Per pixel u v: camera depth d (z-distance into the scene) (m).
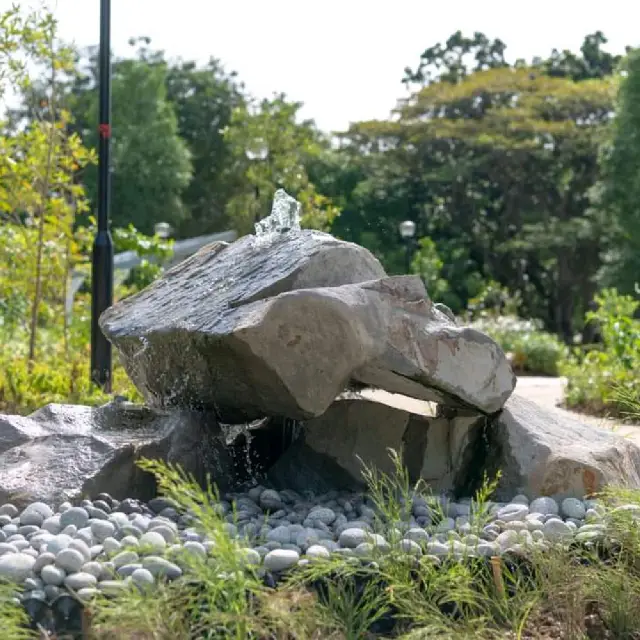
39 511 4.39
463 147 42.75
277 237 5.77
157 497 4.89
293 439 5.88
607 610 3.74
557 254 40.78
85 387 9.14
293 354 4.66
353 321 4.74
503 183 42.41
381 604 3.63
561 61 51.22
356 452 5.54
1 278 12.00
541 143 41.72
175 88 52.28
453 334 5.06
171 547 3.62
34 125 11.84
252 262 5.55
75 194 11.96
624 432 8.16
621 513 4.19
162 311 5.70
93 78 49.12
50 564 3.61
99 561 3.69
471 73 47.00
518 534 4.06
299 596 3.44
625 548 4.06
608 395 12.16
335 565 3.55
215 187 50.47
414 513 4.92
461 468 5.45
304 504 5.23
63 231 11.94
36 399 8.67
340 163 43.88
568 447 5.21
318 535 4.32
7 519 4.34
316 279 5.08
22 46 11.16
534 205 42.62
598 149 39.97
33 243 11.88
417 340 4.98
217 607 3.29
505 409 5.33
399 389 5.20
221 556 3.30
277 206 6.02
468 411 5.45
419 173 43.38
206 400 5.43
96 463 4.80
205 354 4.92
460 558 3.83
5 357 10.96
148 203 45.53
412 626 3.58
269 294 4.99
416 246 42.28
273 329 4.61
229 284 5.39
